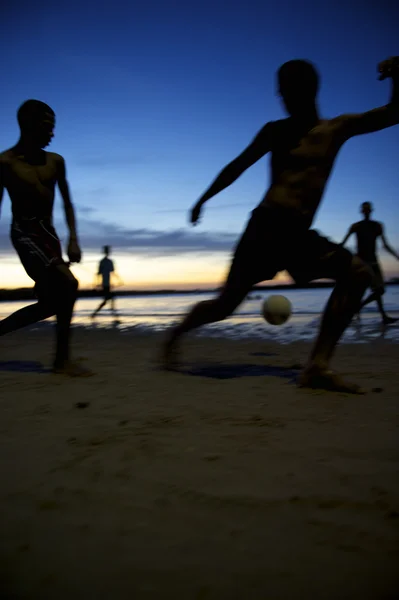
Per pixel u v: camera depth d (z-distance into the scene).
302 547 1.39
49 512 1.62
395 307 14.06
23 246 4.19
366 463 2.02
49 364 4.98
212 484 1.83
